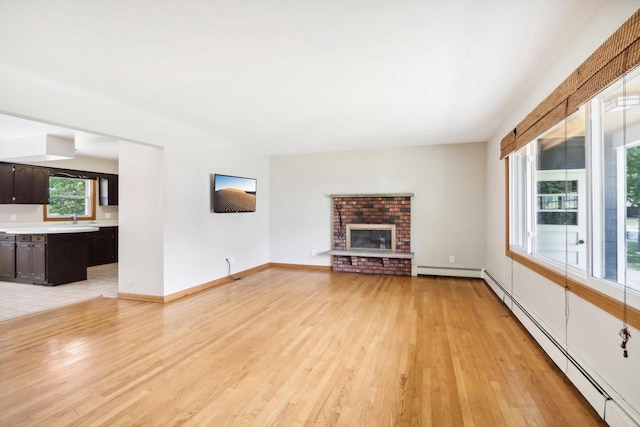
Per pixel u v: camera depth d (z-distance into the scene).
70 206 7.36
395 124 4.57
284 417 1.98
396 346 2.99
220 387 2.32
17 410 2.04
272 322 3.63
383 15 2.00
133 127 3.86
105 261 7.43
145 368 2.59
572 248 2.62
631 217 1.87
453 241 5.95
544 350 2.84
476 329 3.41
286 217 6.96
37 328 3.45
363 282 5.58
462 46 2.38
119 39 2.30
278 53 2.50
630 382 1.74
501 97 3.45
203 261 5.12
